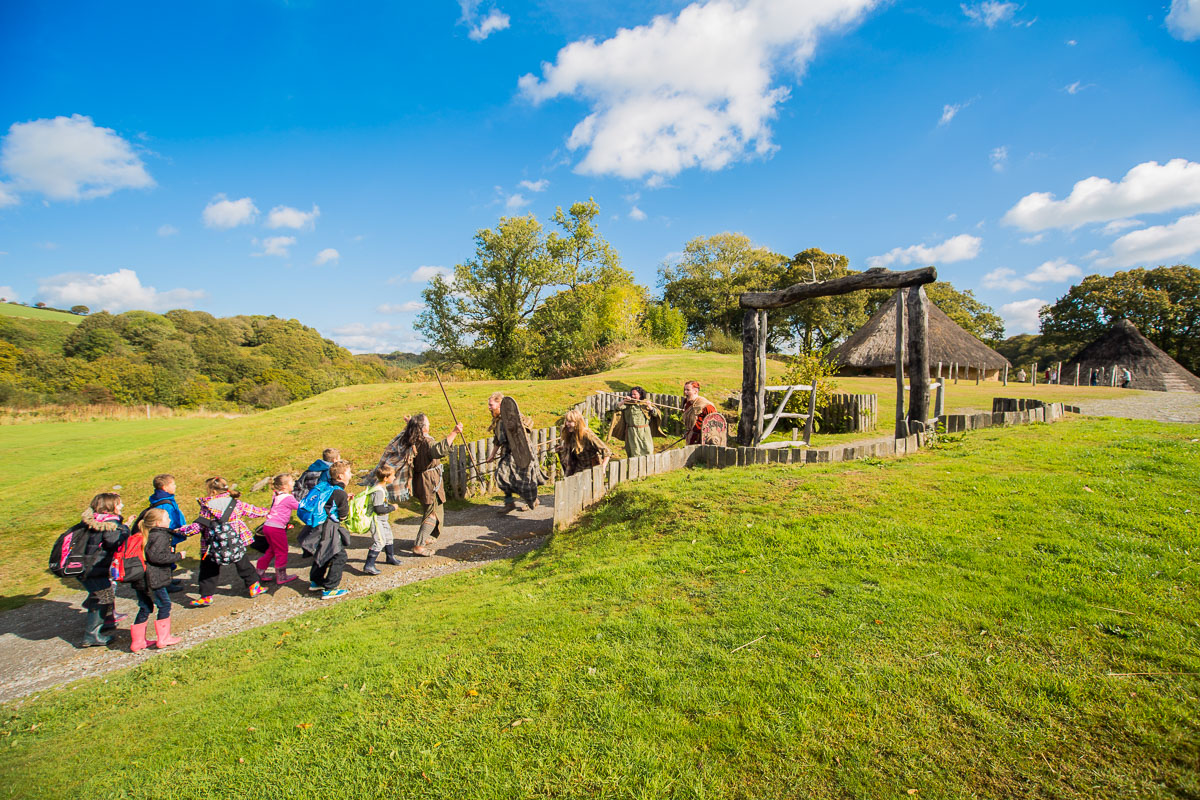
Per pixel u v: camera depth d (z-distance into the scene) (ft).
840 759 8.47
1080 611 11.63
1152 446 24.11
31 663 19.60
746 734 9.21
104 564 20.77
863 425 46.96
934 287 181.27
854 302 158.40
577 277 147.43
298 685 13.30
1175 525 15.38
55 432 72.95
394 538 29.78
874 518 17.84
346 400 63.57
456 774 9.20
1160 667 9.72
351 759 9.99
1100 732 8.44
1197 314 148.15
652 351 118.11
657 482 24.47
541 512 32.63
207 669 16.28
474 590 19.49
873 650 11.07
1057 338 177.17
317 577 23.00
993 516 17.21
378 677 12.75
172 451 46.91
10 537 33.24
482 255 141.90
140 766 10.78
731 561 16.39
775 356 127.54
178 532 22.02
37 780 10.91
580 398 54.80
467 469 36.70
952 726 8.89
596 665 11.84
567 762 9.11
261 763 10.23
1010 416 32.73
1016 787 7.66
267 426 52.75
